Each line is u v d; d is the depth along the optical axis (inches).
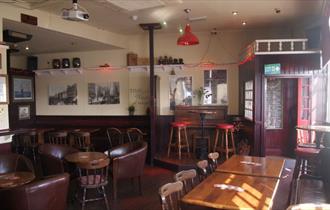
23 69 375.2
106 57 355.3
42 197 121.5
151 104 294.2
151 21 276.7
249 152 269.3
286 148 302.2
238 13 251.8
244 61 298.4
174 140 326.6
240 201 94.0
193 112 309.7
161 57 332.2
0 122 197.6
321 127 219.1
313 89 279.0
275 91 303.3
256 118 270.8
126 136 303.7
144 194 202.1
